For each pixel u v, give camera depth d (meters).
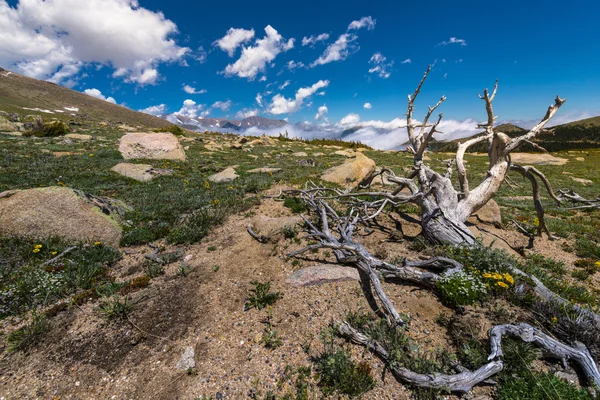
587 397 2.90
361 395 3.23
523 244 8.09
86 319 4.42
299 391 3.29
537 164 36.59
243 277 5.65
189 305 4.80
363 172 15.84
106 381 3.49
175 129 43.91
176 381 3.47
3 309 4.48
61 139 25.36
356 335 3.90
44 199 6.77
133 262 6.43
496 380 3.34
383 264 5.32
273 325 4.36
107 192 11.59
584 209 13.38
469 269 5.12
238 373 3.57
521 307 4.45
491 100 7.57
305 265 6.07
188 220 8.43
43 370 3.61
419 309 4.64
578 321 3.84
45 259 5.98
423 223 7.53
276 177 15.16
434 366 3.42
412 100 9.34
